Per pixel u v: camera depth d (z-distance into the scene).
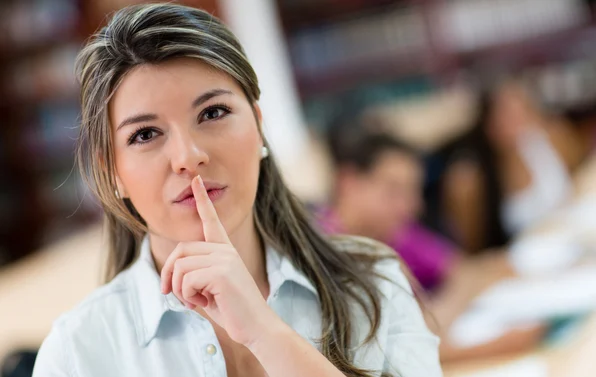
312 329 1.02
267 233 1.05
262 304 0.88
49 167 5.65
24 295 2.83
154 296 0.99
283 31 5.30
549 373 1.61
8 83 5.58
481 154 3.58
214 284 0.86
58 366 0.97
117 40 0.88
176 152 0.87
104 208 1.05
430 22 5.16
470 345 1.85
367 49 5.27
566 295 2.03
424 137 4.16
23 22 5.46
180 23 0.90
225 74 0.91
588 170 4.11
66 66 5.44
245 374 1.00
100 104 0.90
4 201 5.69
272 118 4.48
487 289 2.29
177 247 0.89
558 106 5.04
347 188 2.44
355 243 1.17
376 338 1.01
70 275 3.01
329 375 0.86
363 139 2.38
